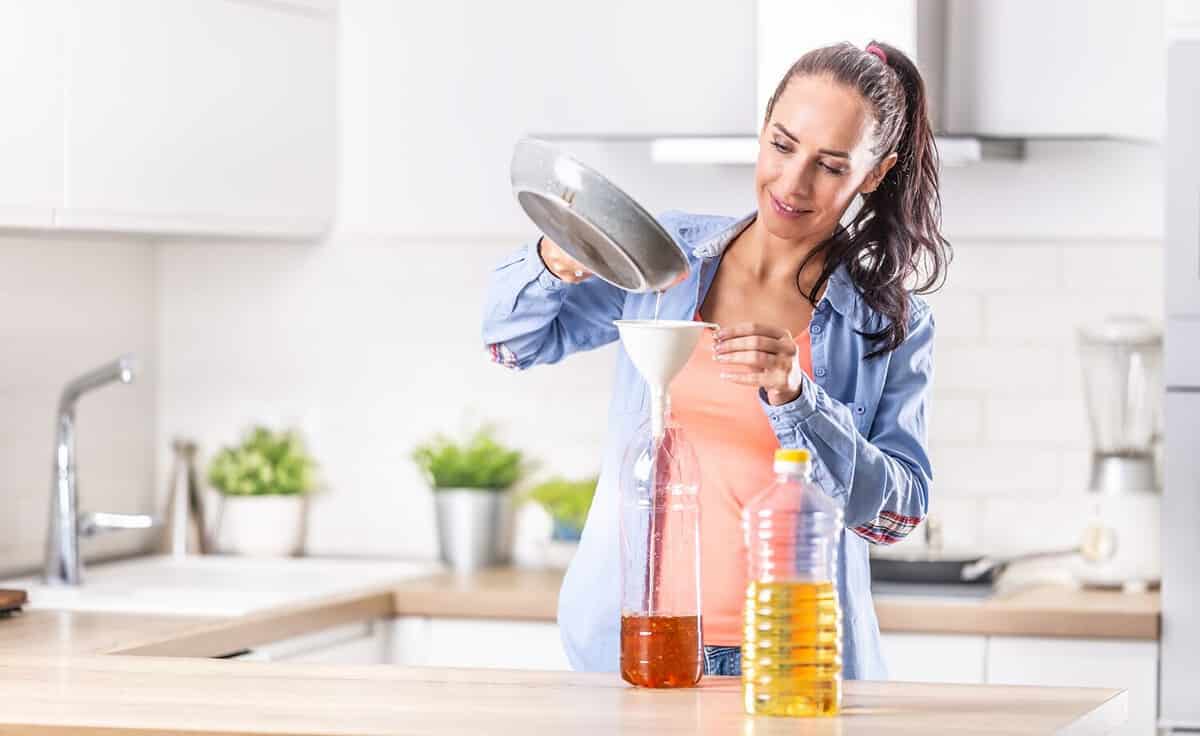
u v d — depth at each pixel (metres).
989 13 4.02
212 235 4.16
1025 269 4.22
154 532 4.59
